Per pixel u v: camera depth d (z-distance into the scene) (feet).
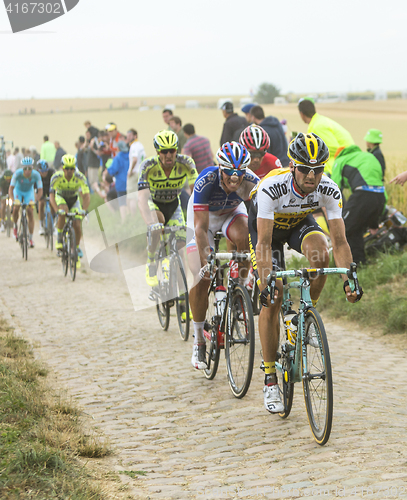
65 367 42.88
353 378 39.04
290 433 29.27
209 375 39.11
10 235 129.18
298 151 26.94
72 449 27.02
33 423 29.09
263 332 31.45
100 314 60.29
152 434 30.25
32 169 96.89
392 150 120.06
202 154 89.61
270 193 28.86
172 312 52.75
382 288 59.52
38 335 52.47
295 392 36.45
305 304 28.58
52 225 103.76
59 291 72.18
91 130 150.41
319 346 27.20
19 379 37.37
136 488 23.58
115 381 39.52
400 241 69.67
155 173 48.14
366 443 26.91
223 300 37.76
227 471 25.34
